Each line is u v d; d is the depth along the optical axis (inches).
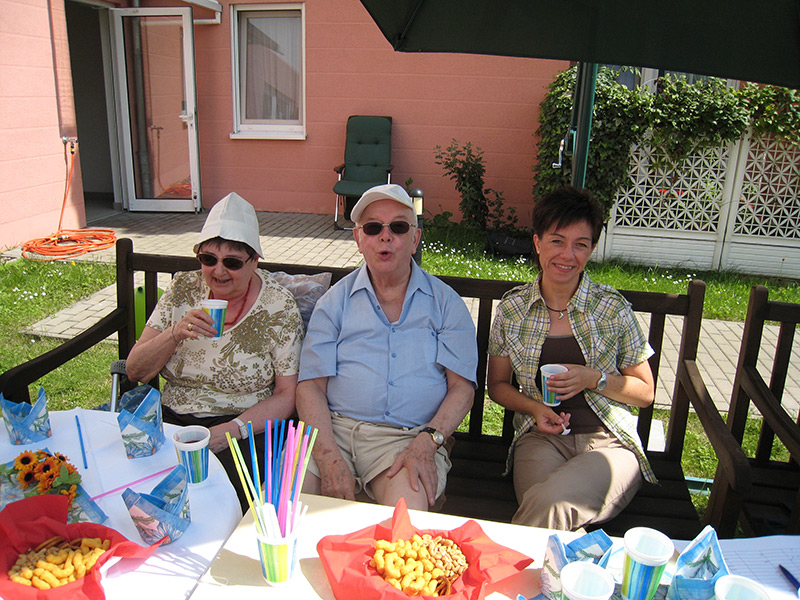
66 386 155.0
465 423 147.8
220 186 371.9
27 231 279.9
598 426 91.1
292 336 93.7
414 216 87.7
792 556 56.9
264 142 360.5
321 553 51.2
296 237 308.8
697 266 297.1
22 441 68.5
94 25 387.5
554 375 83.6
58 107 293.0
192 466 62.2
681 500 92.0
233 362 92.4
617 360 93.2
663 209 296.0
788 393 172.7
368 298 90.9
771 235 289.7
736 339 210.1
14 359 166.6
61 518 52.1
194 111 344.2
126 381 106.6
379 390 88.6
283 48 352.2
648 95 274.5
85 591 46.1
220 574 51.0
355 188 317.7
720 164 286.0
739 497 75.4
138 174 357.7
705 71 87.4
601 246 301.6
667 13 84.0
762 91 271.1
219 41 347.9
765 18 79.6
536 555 54.9
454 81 332.8
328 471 79.9
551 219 86.7
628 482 83.7
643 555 43.8
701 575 47.7
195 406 94.0
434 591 48.9
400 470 80.2
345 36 336.5
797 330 220.5
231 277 88.6
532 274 260.5
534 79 325.1
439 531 55.9
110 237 291.7
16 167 269.9
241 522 57.6
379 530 54.9
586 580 43.0
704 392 89.8
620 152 281.6
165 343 86.6
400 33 106.6
